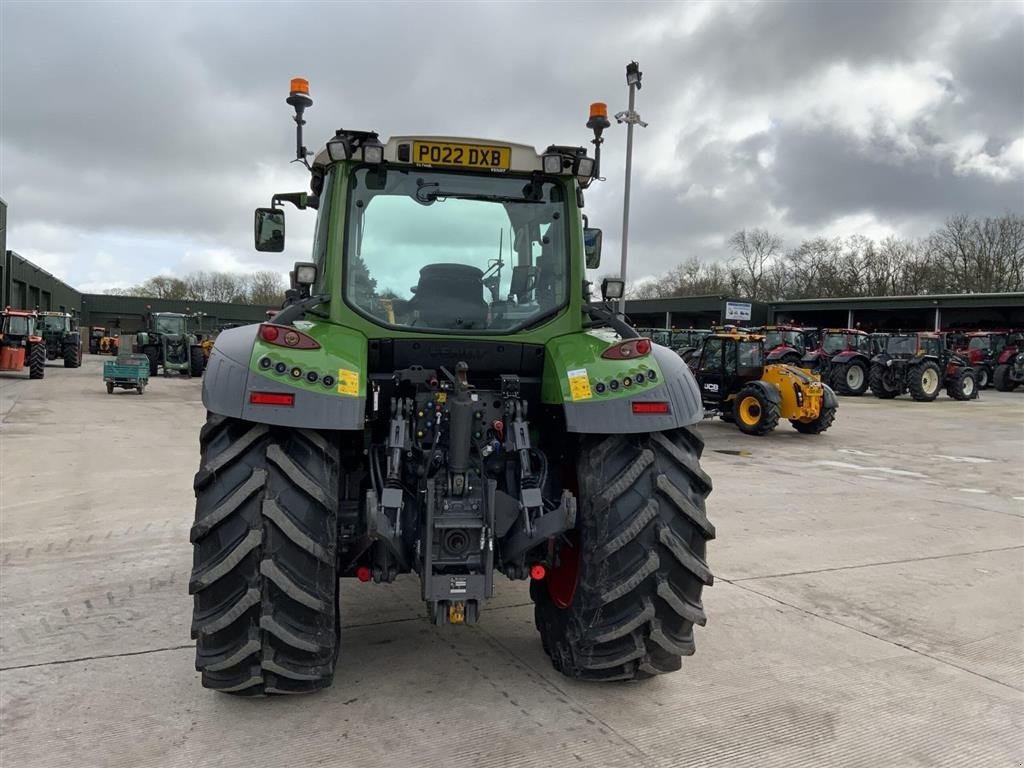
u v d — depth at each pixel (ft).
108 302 193.67
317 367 8.98
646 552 9.30
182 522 19.07
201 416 44.06
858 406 65.10
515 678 10.50
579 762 8.42
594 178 11.25
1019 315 114.52
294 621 8.77
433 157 10.41
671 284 231.71
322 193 11.58
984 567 17.04
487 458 10.23
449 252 10.66
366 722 9.12
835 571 16.52
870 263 186.70
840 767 8.62
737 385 45.57
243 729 8.88
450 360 10.48
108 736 8.67
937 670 11.39
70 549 16.56
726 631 12.75
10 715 9.12
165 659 10.83
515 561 9.99
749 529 20.25
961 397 72.54
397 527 9.19
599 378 9.68
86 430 36.86
